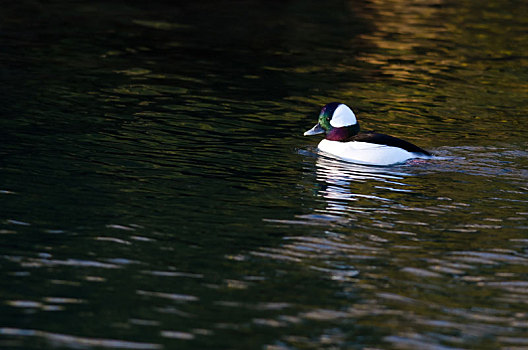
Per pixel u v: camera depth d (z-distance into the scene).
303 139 20.52
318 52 31.64
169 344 10.02
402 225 14.53
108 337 10.13
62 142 18.88
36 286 11.45
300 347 10.05
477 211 15.41
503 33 36.44
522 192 16.67
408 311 11.14
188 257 12.72
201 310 10.95
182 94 24.50
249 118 22.33
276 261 12.72
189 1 41.09
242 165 17.97
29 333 10.16
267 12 39.41
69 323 10.45
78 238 13.23
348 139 19.20
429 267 12.68
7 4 36.94
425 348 10.12
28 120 20.56
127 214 14.45
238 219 14.49
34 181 15.96
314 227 14.27
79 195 15.30
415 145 19.81
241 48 31.64
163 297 11.30
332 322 10.75
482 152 19.81
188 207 14.99
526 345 10.28
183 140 19.75
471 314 11.12
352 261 12.82
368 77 28.16
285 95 25.22
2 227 13.47
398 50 32.56
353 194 16.20
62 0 38.94
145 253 12.79
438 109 24.34
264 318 10.79
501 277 12.38
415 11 41.12
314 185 16.72
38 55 28.20
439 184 17.06
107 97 23.50
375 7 41.84
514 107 24.92
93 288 11.48
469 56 31.98
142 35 32.72
